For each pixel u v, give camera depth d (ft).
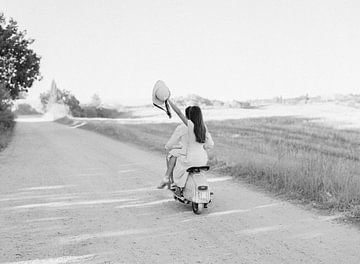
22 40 117.60
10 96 113.60
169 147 25.85
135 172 40.50
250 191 30.14
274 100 284.41
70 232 21.72
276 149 55.21
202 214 24.40
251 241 19.45
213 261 17.21
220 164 41.37
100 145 69.51
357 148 65.51
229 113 181.68
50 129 131.64
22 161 50.72
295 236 19.88
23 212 26.05
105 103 377.71
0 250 19.22
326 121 122.93
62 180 36.88
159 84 25.50
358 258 16.99
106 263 17.38
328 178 27.68
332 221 21.95
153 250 18.74
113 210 26.04
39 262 17.67
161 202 27.89
